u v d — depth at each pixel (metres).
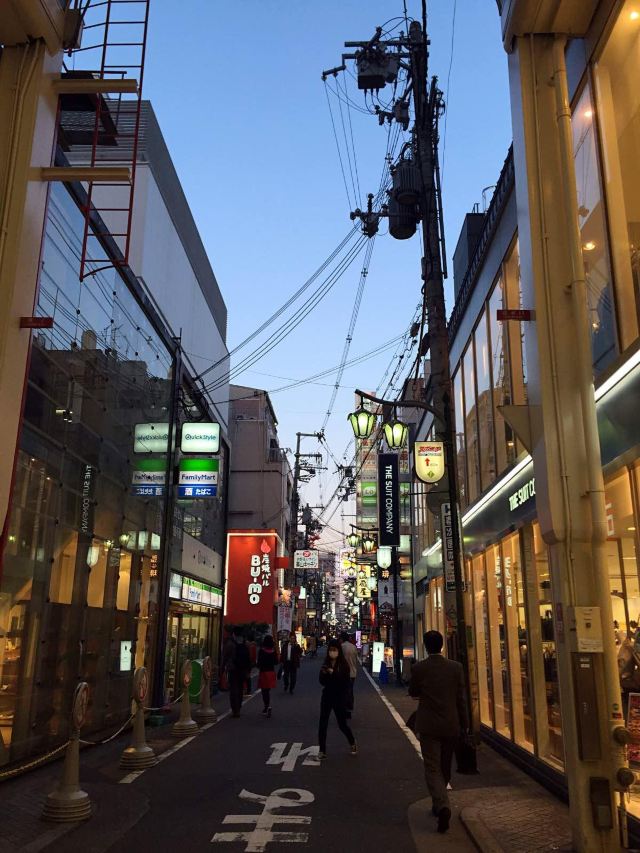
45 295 10.47
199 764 9.98
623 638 6.93
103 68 7.70
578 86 7.71
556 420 6.52
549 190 6.99
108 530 13.57
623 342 6.64
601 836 5.64
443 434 11.59
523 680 10.14
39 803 7.70
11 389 6.01
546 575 9.41
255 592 40.41
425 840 6.38
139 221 19.36
